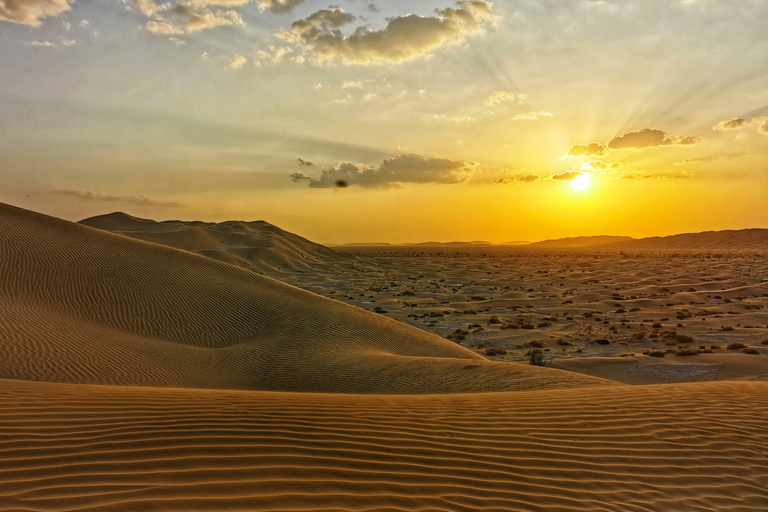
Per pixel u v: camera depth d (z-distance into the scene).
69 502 4.08
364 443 6.15
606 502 5.31
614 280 88.44
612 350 33.81
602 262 155.12
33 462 4.82
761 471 6.29
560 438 6.99
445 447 6.32
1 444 5.16
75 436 5.57
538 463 6.11
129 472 4.76
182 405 7.21
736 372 26.36
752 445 7.02
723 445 6.99
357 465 5.47
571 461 6.24
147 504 4.14
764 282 76.19
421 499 4.89
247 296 28.91
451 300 64.69
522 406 8.60
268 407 7.44
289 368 19.52
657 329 41.88
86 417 6.28
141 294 26.69
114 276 27.95
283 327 25.22
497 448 6.46
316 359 20.45
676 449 6.81
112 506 4.05
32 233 30.86
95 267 28.52
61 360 16.69
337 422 6.88
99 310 24.16
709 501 5.52
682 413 8.28
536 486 5.50
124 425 6.05
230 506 4.25
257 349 21.97
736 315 47.50
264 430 6.22
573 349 34.47
